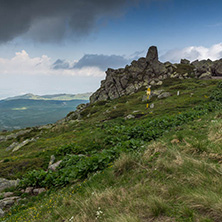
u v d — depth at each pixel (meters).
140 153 7.27
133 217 3.23
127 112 46.19
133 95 68.12
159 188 4.15
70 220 4.11
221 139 6.43
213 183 3.72
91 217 4.02
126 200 4.07
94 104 75.00
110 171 6.80
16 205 9.41
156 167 5.42
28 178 12.01
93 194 5.18
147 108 43.59
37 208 7.09
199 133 8.47
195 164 4.81
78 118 67.06
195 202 3.17
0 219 8.36
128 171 6.10
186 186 3.93
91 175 7.98
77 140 22.38
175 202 3.48
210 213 2.84
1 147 44.59
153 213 3.24
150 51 86.88
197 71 77.62
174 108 33.75
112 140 16.95
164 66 83.88
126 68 93.75
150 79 79.31
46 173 11.77
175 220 2.93
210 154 5.42
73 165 11.77
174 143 7.59
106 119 43.97
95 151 15.80
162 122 18.08
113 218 3.45
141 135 15.42
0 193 11.45
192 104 34.16
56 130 43.44
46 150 19.77
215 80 60.31
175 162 5.34
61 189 8.96
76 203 4.93
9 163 16.25
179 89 56.72
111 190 4.86
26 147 28.11
